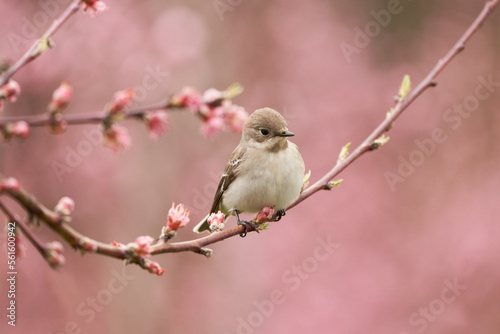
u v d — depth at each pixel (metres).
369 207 16.23
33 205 3.42
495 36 19.27
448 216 15.83
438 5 20.34
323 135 17.20
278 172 7.84
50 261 3.44
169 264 15.22
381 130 6.75
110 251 3.97
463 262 14.73
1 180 3.31
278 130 7.92
